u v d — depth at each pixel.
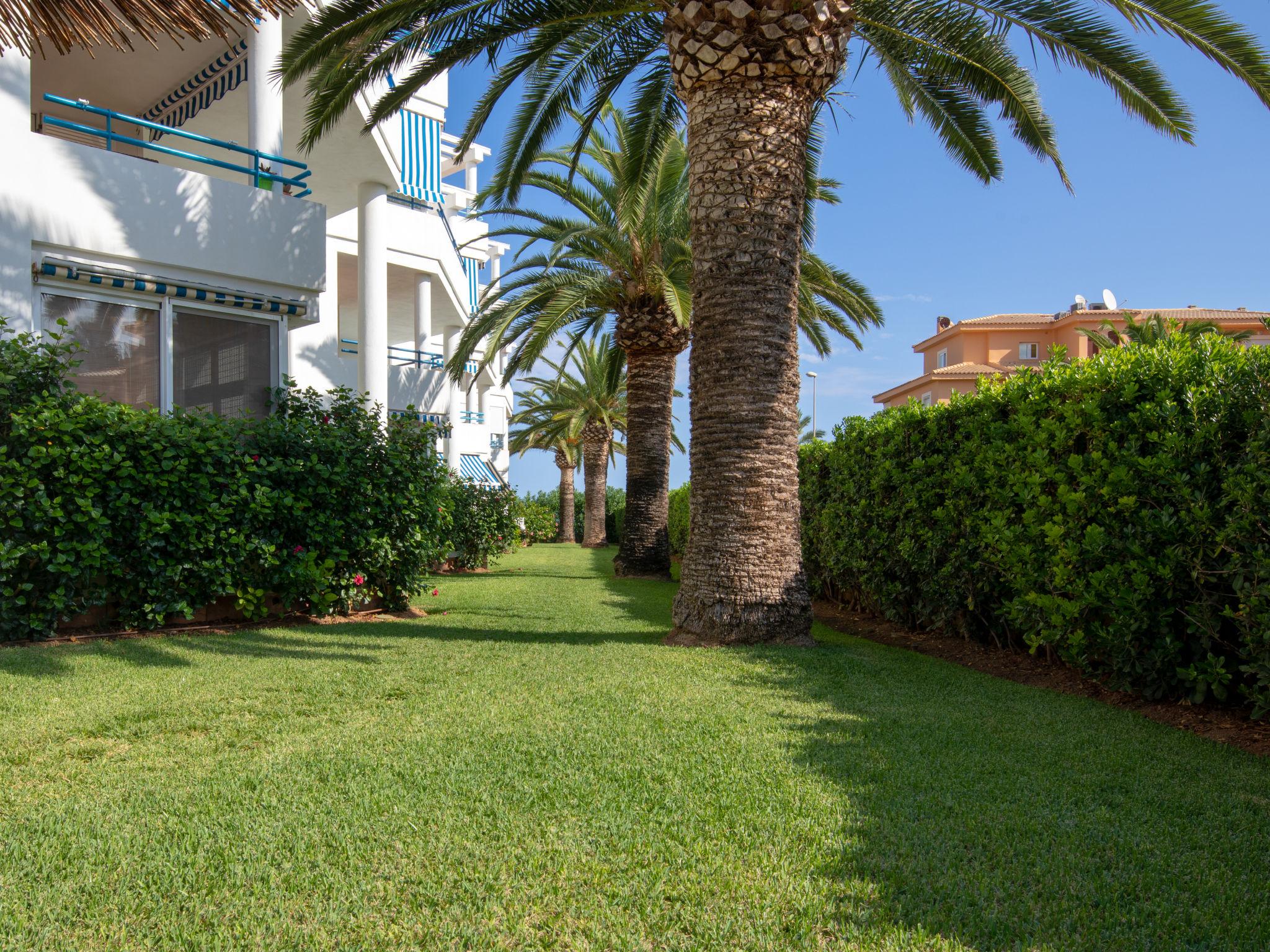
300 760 3.88
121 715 4.64
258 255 9.84
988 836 3.13
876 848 2.98
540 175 16.05
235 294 9.55
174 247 9.13
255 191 9.86
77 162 8.47
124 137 8.94
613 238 16.06
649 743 4.23
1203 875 2.83
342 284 21.06
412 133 16.45
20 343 7.19
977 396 8.18
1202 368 5.69
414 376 19.44
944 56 9.78
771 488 7.77
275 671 5.93
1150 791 3.68
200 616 8.33
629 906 2.54
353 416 9.78
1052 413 7.00
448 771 3.73
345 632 8.15
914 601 9.39
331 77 9.83
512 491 20.78
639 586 15.22
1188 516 5.46
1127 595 5.76
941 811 3.37
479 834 3.05
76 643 6.82
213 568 7.85
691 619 7.78
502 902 2.55
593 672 6.04
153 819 3.16
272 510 8.33
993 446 7.68
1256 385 5.20
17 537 6.74
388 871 2.75
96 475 7.09
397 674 5.90
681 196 15.77
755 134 7.77
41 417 6.76
